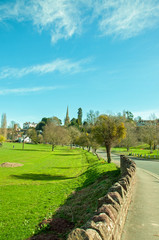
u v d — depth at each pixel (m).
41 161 39.88
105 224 3.86
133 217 6.72
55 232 7.12
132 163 13.80
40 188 16.27
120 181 7.82
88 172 22.48
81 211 9.13
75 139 92.50
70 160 42.44
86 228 3.59
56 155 56.12
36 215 9.36
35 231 7.39
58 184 17.92
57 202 11.66
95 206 8.77
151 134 59.81
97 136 27.91
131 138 73.00
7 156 48.28
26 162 37.34
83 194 12.80
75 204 10.62
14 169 28.03
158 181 14.59
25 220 8.59
